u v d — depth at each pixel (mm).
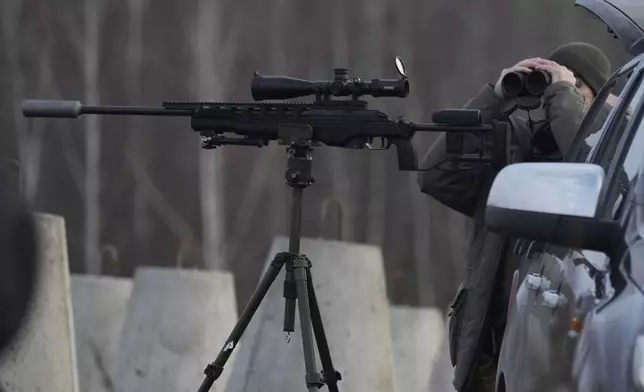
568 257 8680
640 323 7223
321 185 88500
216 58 96750
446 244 87938
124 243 86875
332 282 17188
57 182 87000
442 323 22984
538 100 13125
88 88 88688
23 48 91938
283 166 89375
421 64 99000
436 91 98188
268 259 17219
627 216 7918
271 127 11492
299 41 101188
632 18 10648
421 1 100062
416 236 88125
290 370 16641
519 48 96375
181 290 19906
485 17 97750
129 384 19734
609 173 9008
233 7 99500
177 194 90562
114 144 90938
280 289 16891
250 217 88625
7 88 86375
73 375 15836
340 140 11398
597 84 14039
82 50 94000
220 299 20047
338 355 16969
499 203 8062
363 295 17234
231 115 11594
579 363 7762
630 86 9688
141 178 88312
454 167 11414
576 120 12953
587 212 7910
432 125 11375
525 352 9086
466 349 13180
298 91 11461
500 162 11344
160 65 95688
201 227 88688
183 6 95875
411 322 22562
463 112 11328
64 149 87188
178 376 19688
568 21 93750
